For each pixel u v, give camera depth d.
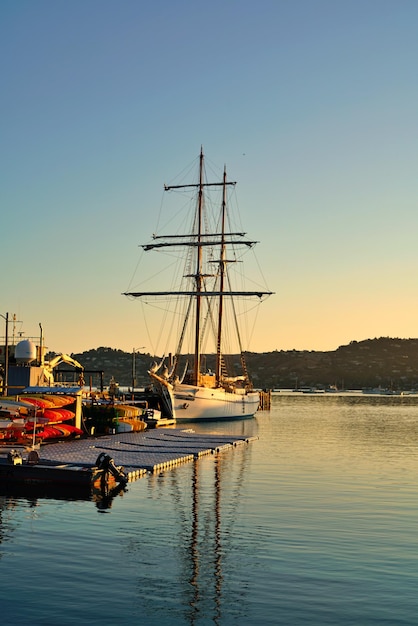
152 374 93.62
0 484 36.03
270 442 65.94
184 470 42.78
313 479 39.72
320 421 109.69
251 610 17.19
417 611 17.23
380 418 121.12
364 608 17.41
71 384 86.75
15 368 71.62
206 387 106.06
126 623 16.19
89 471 35.28
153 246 105.81
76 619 16.38
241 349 137.25
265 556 22.05
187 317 108.31
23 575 19.73
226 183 108.62
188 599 17.89
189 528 25.98
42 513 28.67
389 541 24.25
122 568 20.50
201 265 107.25
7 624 15.98
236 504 31.11
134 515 28.36
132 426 70.19
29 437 49.38
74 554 22.03
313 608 17.38
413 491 35.59
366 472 43.41
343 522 27.42
